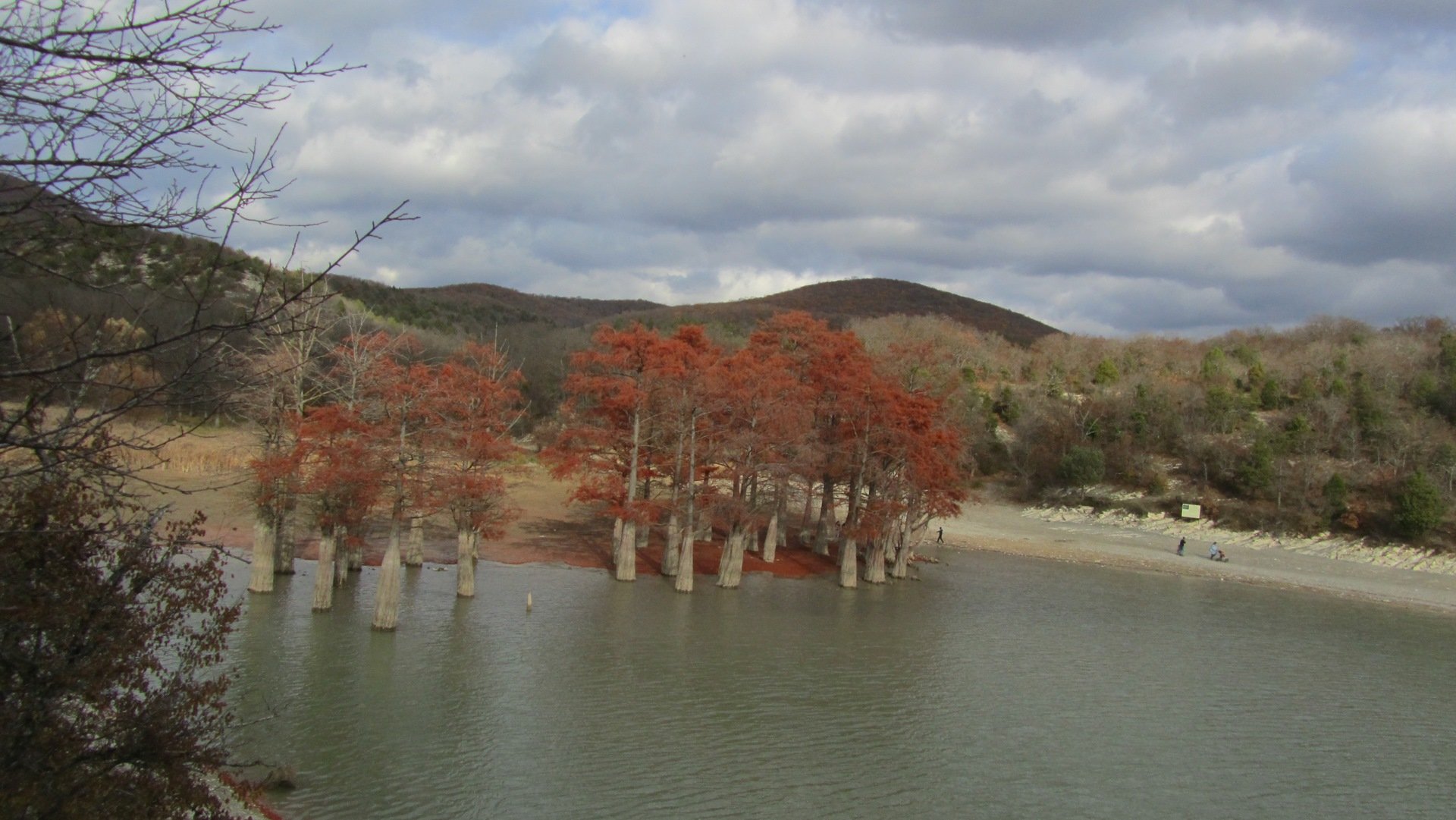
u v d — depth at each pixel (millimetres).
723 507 50062
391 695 29031
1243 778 27547
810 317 62781
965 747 28469
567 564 52906
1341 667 41000
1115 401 97875
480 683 30844
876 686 33844
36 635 11273
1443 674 40500
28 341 8430
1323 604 56812
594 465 52500
